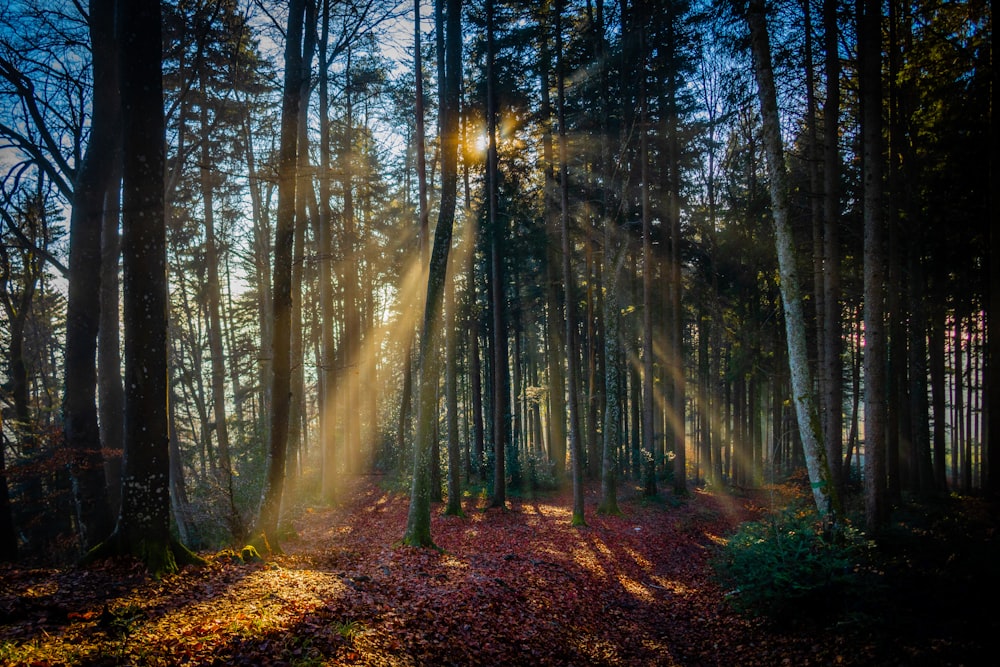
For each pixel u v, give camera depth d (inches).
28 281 673.6
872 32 436.8
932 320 749.3
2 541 346.0
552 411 1053.8
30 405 741.9
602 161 793.6
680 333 880.9
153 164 286.2
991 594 276.8
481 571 405.1
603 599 409.4
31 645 184.5
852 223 683.4
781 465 1128.2
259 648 208.7
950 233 609.3
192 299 1085.1
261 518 387.9
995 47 388.8
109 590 247.8
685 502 828.0
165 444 294.0
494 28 708.7
